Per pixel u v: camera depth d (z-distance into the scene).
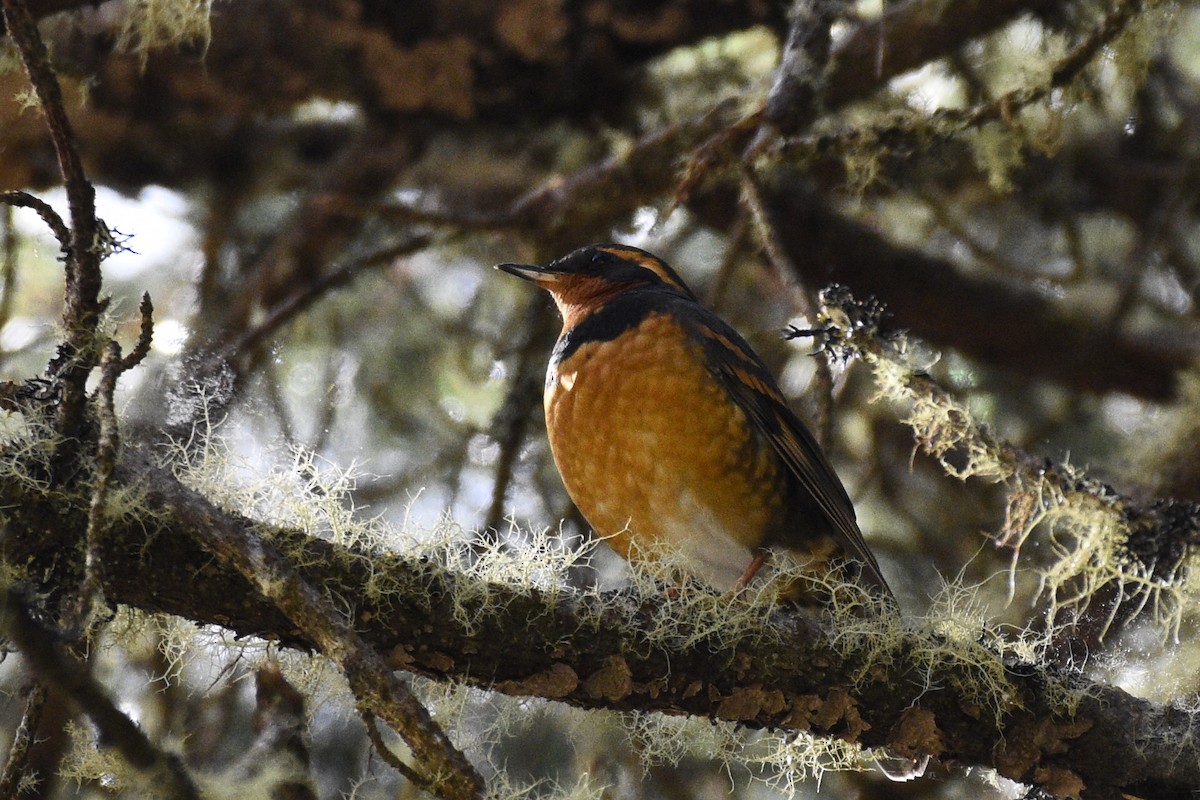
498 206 13.13
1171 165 12.62
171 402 7.29
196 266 12.87
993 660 7.00
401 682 5.11
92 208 5.67
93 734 5.91
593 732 8.93
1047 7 10.84
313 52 12.17
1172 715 7.07
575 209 11.94
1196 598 7.62
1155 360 12.59
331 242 12.48
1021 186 13.02
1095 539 7.59
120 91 12.25
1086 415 12.73
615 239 12.71
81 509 5.71
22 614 4.49
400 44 12.18
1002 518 11.66
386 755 4.97
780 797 10.09
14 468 5.63
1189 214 12.90
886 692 6.97
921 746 7.00
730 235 11.83
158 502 5.61
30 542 5.66
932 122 9.89
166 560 5.89
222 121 12.76
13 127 12.28
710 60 12.98
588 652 6.58
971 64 11.84
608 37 12.19
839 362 8.05
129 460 5.77
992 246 13.58
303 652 6.37
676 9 12.06
